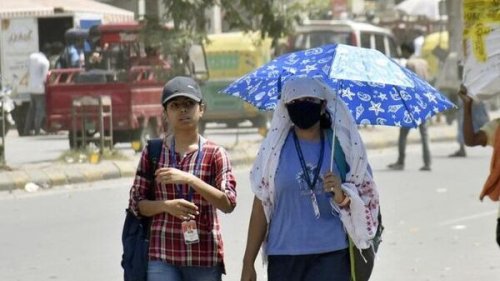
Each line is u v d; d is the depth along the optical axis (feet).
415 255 75.56
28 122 181.98
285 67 42.96
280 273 40.47
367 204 40.55
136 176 43.19
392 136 163.02
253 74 43.86
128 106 144.05
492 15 41.86
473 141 44.42
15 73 184.24
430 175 122.93
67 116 146.92
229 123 179.52
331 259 40.09
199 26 146.82
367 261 40.32
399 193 107.65
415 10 256.52
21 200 105.81
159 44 143.84
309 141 40.29
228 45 176.86
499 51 41.91
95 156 128.98
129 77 146.30
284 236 40.27
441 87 170.19
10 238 84.53
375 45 195.93
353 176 40.29
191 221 42.01
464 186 112.78
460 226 87.56
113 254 77.46
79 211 98.07
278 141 40.19
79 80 145.89
